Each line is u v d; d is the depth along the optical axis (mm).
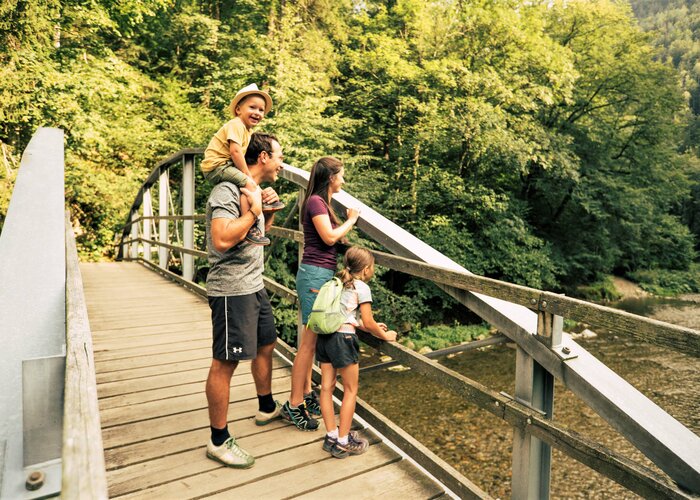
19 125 9617
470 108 13977
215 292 1944
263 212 2250
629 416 1307
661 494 1192
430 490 1934
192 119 13719
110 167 13352
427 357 2080
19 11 8234
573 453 1434
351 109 15805
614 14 16953
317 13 17109
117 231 13117
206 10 17656
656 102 17875
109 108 12438
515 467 1661
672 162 20344
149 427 2367
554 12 17625
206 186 13844
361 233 11844
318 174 2375
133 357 3451
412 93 15469
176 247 6508
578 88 17812
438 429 7180
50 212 1889
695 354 1058
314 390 2758
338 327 2092
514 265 14945
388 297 13438
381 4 18703
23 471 950
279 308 11219
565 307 1427
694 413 8195
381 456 2180
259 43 13539
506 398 1717
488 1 15375
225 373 1983
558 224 19656
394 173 15375
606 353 11602
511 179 17859
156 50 16688
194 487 1877
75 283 1420
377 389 8781
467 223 15414
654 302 20266
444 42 15938
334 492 1894
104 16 11266
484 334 13328
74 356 878
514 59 15305
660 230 23047
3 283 1382
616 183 17688
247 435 2332
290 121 12148
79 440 631
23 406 946
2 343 1200
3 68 8492
